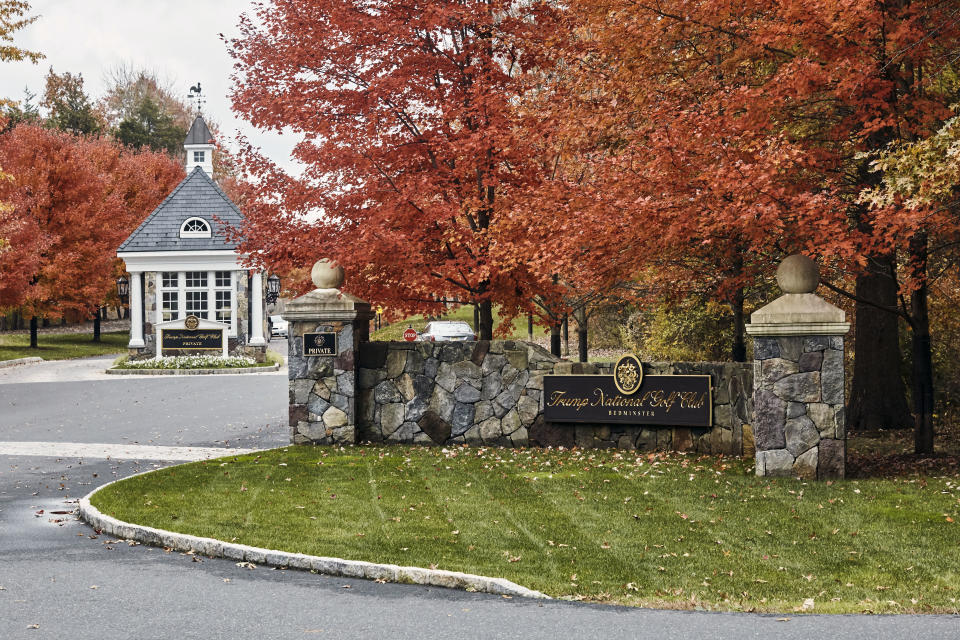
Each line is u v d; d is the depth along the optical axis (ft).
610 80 40.06
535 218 37.06
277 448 43.73
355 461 39.32
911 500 29.58
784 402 34.50
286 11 45.85
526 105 43.86
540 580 21.71
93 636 17.95
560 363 42.91
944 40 34.76
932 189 26.86
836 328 33.78
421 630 18.28
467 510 29.14
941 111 32.76
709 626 18.26
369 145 45.55
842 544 24.53
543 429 43.24
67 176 140.15
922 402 38.22
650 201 32.01
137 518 28.22
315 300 44.62
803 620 18.58
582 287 53.93
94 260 141.49
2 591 21.38
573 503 29.96
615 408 41.55
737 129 32.12
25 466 40.78
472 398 44.37
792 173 34.76
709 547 24.41
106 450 45.70
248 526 27.14
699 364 40.42
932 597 19.98
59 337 174.91
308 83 45.34
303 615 19.40
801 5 30.27
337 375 44.83
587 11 38.96
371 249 42.98
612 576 22.00
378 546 24.77
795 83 31.09
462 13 42.16
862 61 31.40
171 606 20.13
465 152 42.98
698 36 37.19
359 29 43.78
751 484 32.94
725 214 30.37
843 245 29.99
